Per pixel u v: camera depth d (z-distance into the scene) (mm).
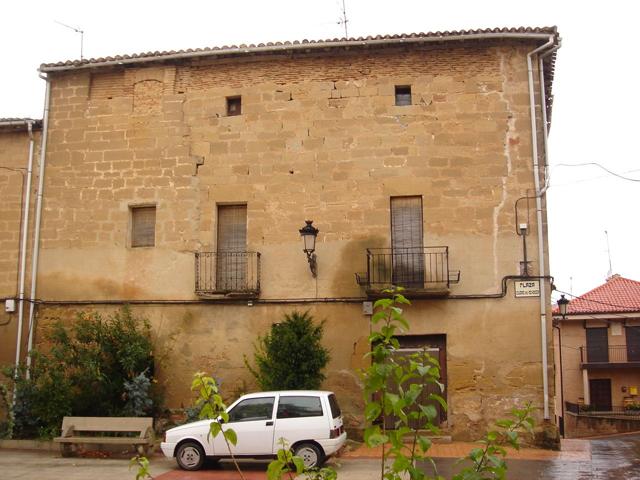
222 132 15555
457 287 14102
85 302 15391
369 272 14344
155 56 15789
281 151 15242
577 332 31938
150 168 15672
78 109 16219
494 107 14680
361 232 14648
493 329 13867
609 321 31516
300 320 13781
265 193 15148
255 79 15656
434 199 14523
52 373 14039
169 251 15281
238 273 14969
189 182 15461
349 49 15203
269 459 10992
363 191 14797
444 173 14594
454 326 13992
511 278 13969
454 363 13867
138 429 12719
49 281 15641
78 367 14266
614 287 33219
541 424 13414
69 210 15859
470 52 14969
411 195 14641
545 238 14055
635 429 28062
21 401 14164
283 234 14914
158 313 15094
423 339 14211
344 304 14445
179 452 11227
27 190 16109
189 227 15289
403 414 3078
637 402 30516
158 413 14492
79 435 13070
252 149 15367
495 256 14109
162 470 11195
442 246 14273
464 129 14695
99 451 12930
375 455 12477
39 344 15461
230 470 11164
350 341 14273
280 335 13648
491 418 13562
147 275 15289
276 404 11156
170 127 15750
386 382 3172
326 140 15125
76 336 14656
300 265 14734
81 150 16031
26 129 16422
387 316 3342
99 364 14141
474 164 14539
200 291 14781
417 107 14930
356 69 15305
